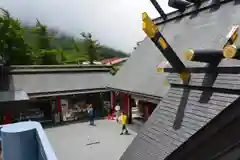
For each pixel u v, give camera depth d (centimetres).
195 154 595
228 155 552
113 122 1781
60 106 1827
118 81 1571
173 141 607
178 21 1491
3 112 1605
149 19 642
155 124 734
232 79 554
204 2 1311
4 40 2962
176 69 720
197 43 1056
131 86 1348
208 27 1098
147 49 1627
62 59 4284
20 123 770
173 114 692
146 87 1200
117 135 1465
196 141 573
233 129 533
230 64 574
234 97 529
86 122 1817
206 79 638
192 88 696
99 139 1402
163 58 1320
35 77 1969
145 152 672
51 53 3788
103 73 2266
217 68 612
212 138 566
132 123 1658
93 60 4606
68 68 2195
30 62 3369
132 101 1731
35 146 714
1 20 2944
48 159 507
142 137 737
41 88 1816
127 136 1438
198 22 1248
